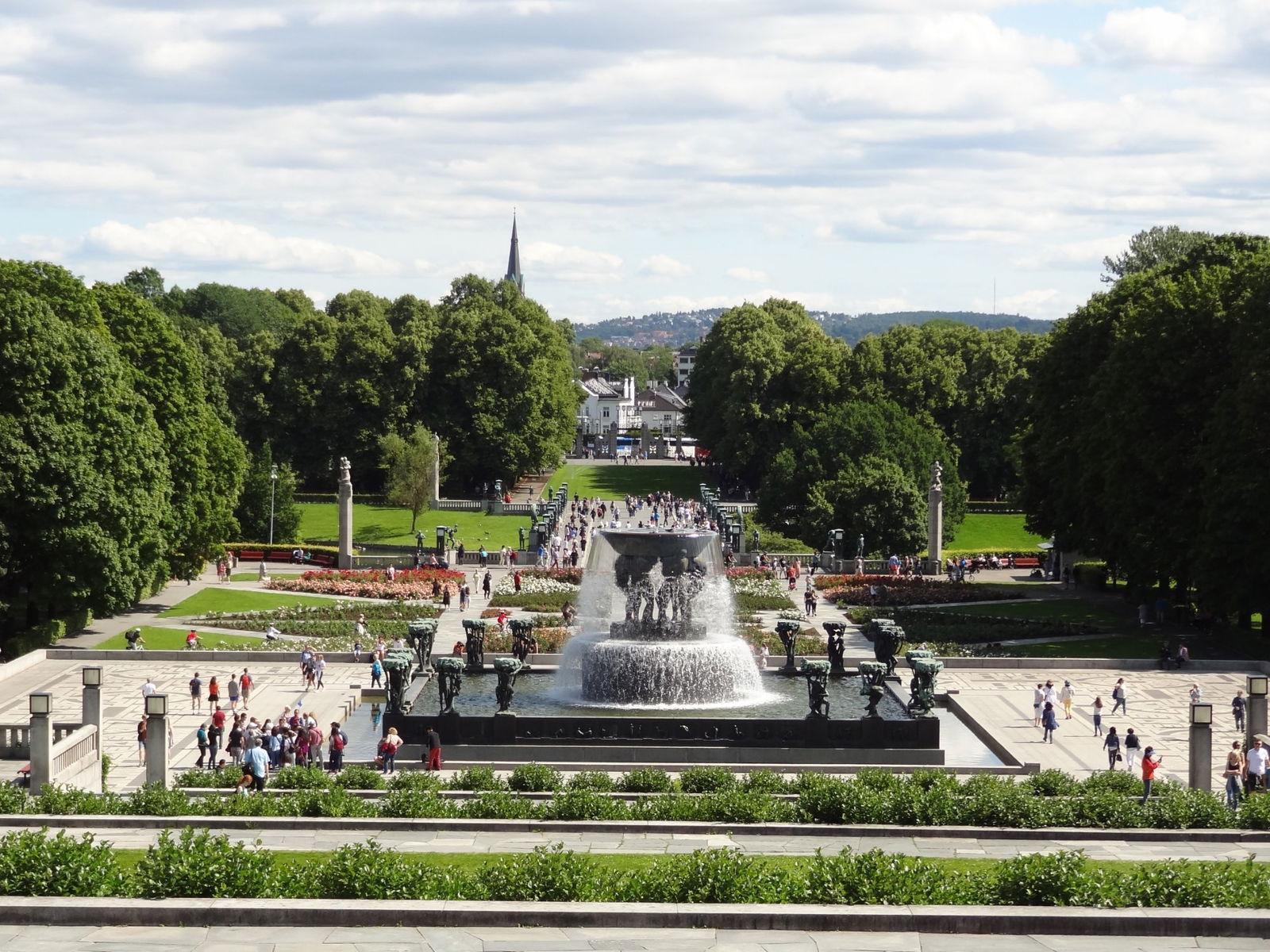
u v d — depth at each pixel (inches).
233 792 1973.4
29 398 3233.3
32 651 3248.0
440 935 1160.8
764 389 7603.4
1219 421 3341.5
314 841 1599.4
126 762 2347.4
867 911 1185.4
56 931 1162.0
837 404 7317.9
